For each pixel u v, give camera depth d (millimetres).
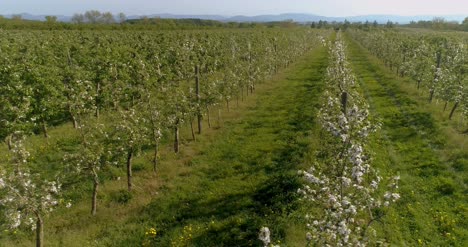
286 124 24375
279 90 35000
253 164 18391
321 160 15453
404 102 28859
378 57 55250
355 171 8633
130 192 15656
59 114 26234
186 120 23125
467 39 56094
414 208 13727
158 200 15055
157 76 27438
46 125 24266
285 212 13227
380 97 31031
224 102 30094
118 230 13125
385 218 12758
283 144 20688
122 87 25391
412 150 19391
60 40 37750
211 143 21391
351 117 9977
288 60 49781
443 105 27188
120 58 31578
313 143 19531
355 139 10102
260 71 36312
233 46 40781
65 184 16234
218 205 14516
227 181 16531
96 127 15539
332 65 30016
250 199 14703
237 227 12859
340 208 7844
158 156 19297
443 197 14492
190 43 40438
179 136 22484
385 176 16047
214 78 32875
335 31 132875
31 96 21047
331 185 9039
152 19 110938
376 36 60938
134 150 15867
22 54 26281
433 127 22203
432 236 12164
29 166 17781
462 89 23312
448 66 30172
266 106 29375
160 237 12695
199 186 16234
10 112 17938
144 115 17125
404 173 16656
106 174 17219
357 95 19859
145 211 14336
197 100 23047
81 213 14188
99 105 24562
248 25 125188
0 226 12633
